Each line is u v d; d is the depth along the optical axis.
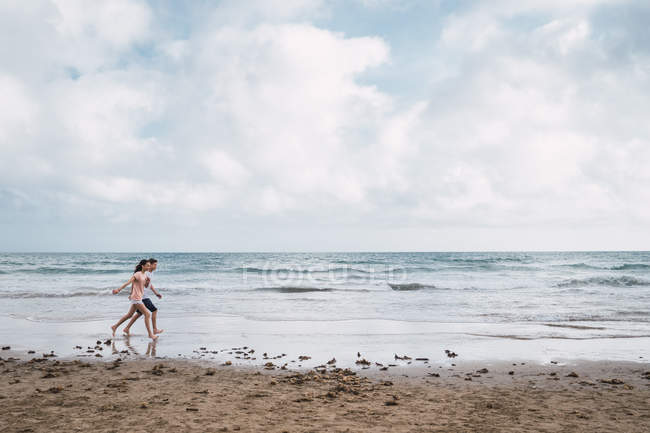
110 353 7.80
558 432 3.90
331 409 4.60
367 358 7.48
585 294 18.80
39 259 58.72
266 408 4.61
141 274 9.41
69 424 3.98
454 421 4.22
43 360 7.13
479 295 18.58
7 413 4.32
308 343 8.77
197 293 19.48
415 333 9.89
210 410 4.50
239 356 7.58
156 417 4.23
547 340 9.07
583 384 5.85
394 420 4.23
